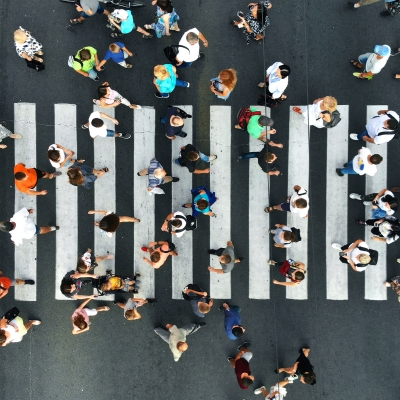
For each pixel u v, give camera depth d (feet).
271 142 25.58
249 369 25.50
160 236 27.32
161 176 23.16
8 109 27.32
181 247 27.22
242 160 26.81
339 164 26.66
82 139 27.20
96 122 23.40
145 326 27.68
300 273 23.13
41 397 27.91
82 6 23.77
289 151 26.71
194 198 24.85
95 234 27.43
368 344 26.94
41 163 27.43
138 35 26.89
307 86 26.66
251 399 27.35
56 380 28.02
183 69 26.84
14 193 27.55
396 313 26.76
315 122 24.38
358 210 26.68
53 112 27.17
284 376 27.20
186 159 23.88
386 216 25.00
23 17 27.14
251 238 26.99
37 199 27.48
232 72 22.31
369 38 26.55
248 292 27.17
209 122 26.89
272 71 23.38
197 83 26.84
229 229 27.07
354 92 26.58
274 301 27.12
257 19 24.04
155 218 27.27
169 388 27.73
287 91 26.68
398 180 26.58
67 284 24.56
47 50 27.14
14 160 27.45
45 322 27.84
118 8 26.76
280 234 24.39
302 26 26.58
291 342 27.20
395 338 26.81
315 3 26.50
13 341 26.11
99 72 26.99
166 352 27.71
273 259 27.02
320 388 27.30
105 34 26.96
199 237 27.17
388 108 26.53
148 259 27.14
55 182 27.30
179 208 27.20
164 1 21.86
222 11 26.68
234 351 27.35
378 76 26.48
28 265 27.71
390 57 26.43
